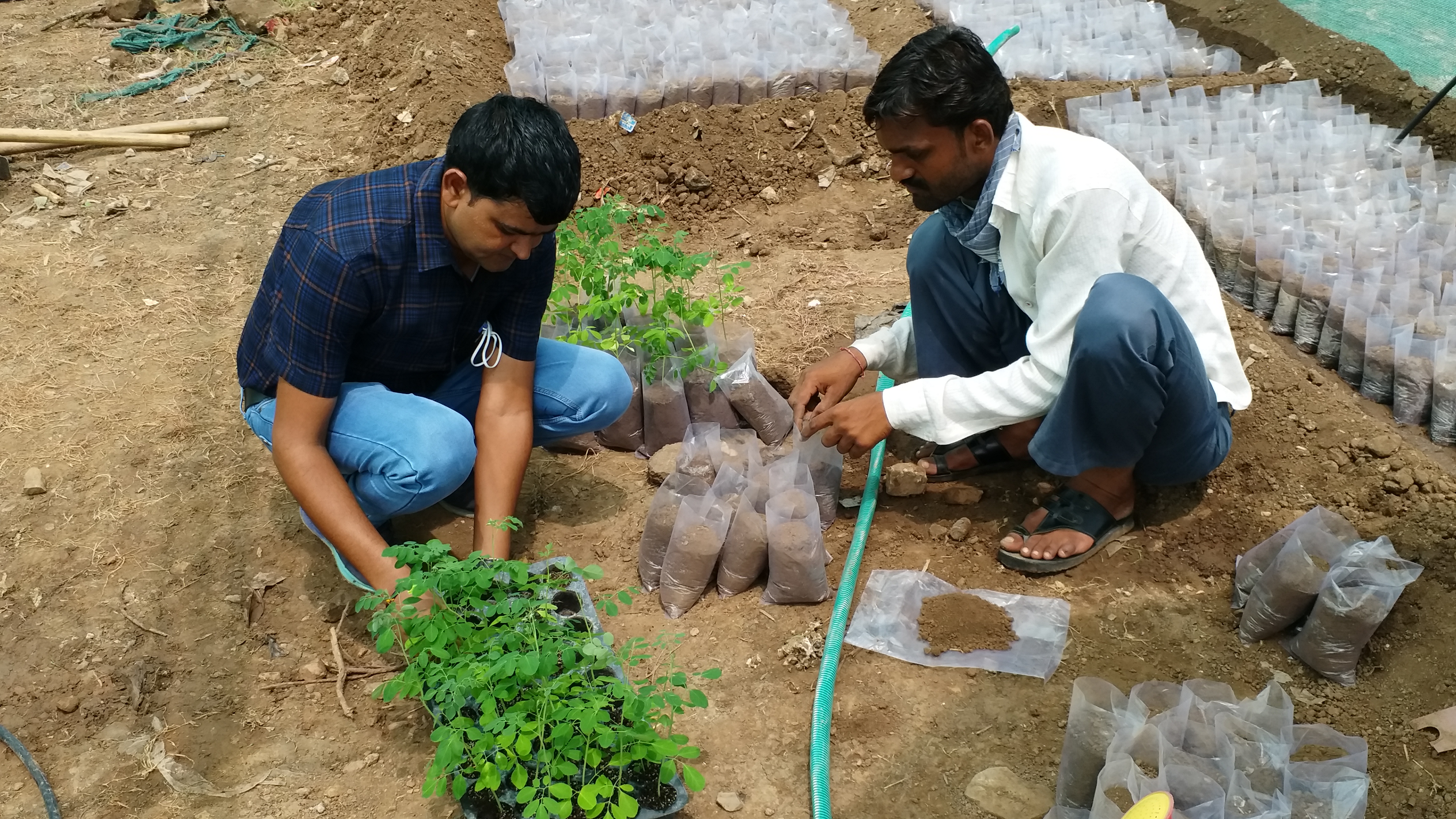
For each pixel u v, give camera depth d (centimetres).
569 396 318
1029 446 303
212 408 385
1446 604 288
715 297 432
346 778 259
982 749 263
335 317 254
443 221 253
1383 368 388
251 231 502
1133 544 325
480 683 231
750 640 294
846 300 445
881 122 277
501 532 285
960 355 349
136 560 321
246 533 331
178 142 575
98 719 273
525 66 582
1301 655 281
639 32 632
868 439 305
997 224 294
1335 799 230
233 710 277
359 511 270
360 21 692
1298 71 641
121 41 680
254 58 680
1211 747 237
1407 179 516
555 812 213
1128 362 269
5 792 255
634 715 225
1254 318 436
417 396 298
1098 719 238
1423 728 262
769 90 588
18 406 381
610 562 324
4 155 550
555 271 377
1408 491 327
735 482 316
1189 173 507
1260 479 340
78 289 451
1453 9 643
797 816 248
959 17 688
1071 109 583
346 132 594
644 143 556
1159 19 696
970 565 320
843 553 325
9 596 307
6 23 708
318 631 300
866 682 281
